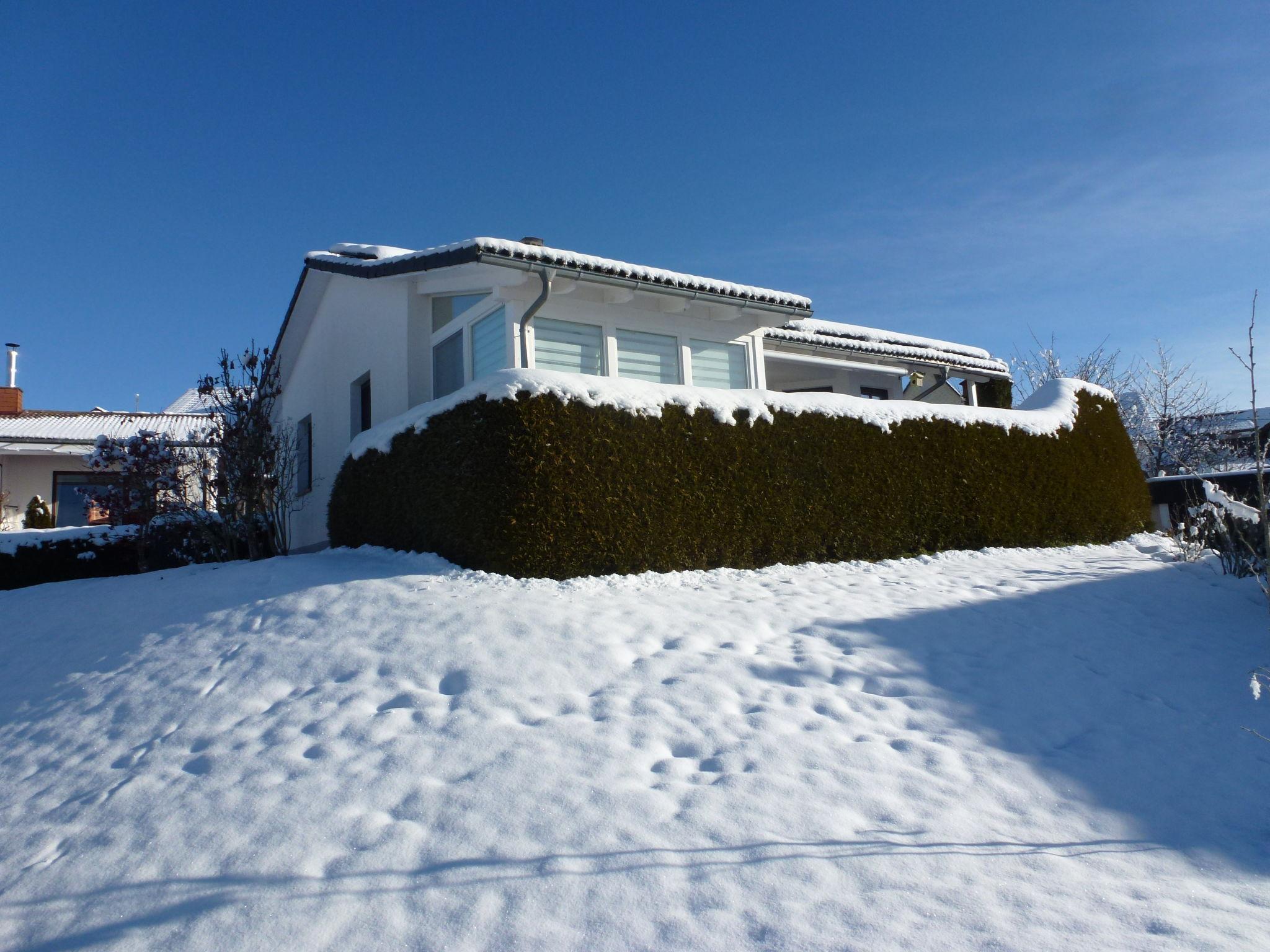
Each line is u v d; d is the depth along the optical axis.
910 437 11.44
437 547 9.15
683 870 3.90
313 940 3.53
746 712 5.54
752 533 9.76
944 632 7.27
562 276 10.45
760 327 13.23
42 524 20.66
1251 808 4.96
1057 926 3.60
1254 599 9.09
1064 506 12.88
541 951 3.41
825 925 3.54
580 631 6.59
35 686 7.08
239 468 12.38
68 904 3.97
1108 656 7.18
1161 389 28.52
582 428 8.85
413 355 12.22
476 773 4.70
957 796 4.74
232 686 6.18
